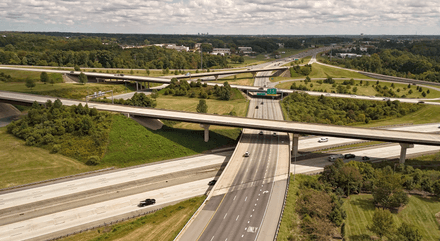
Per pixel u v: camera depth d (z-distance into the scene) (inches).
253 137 5836.6
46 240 3344.0
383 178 3991.1
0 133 5546.3
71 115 5816.9
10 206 3907.5
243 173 4375.0
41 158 4918.8
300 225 3368.6
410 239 3137.3
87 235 3425.2
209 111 7642.7
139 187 4483.3
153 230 3378.4
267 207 3543.3
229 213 3415.4
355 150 5733.3
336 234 3393.2
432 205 3996.1
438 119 7642.7
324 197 3804.1
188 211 3789.4
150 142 5585.6
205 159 5447.8
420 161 5270.7
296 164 5128.0
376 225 3302.2
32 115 5693.9
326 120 7391.7
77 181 4537.4
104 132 5457.7
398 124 7239.2
